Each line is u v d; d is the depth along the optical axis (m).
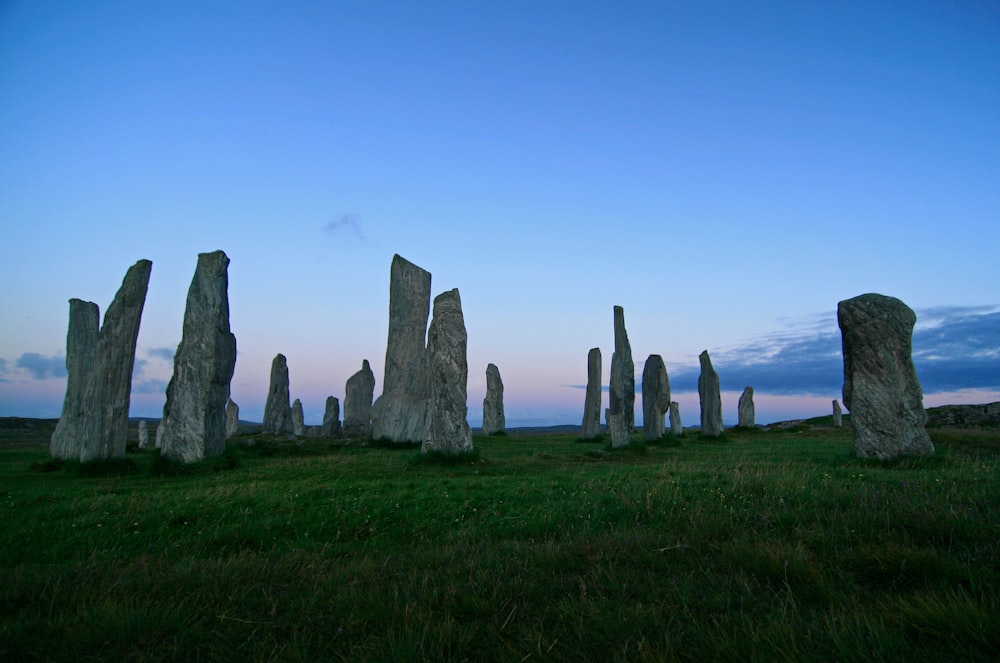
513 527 9.05
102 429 17.09
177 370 18.36
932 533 6.88
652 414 31.59
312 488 12.39
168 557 7.77
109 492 12.77
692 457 21.03
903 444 16.77
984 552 6.19
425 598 5.58
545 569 6.45
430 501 10.99
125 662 4.53
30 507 10.86
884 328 17.45
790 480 11.20
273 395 44.12
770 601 5.33
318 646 4.80
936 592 5.16
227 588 6.01
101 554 8.10
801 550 6.30
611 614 5.06
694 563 6.43
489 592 5.74
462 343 19.50
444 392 19.03
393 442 27.50
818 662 4.16
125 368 17.69
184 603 5.52
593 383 35.62
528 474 15.55
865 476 12.42
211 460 17.16
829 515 8.09
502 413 49.66
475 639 4.82
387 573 6.54
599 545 7.12
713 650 4.43
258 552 8.33
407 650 4.46
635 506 9.56
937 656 4.20
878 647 4.28
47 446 31.66
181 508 10.32
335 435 39.38
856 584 5.64
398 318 29.81
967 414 33.69
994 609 4.63
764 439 32.81
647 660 4.30
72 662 4.54
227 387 19.20
